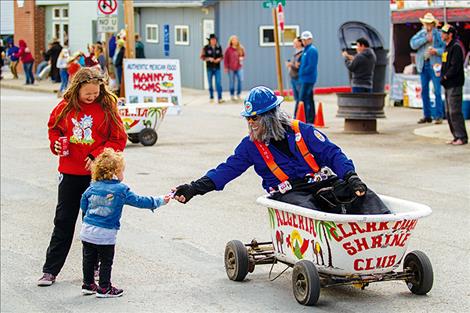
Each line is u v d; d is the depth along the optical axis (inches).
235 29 1294.3
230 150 703.1
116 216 318.3
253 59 1310.3
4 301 326.3
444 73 695.7
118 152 318.7
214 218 458.3
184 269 364.5
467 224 431.5
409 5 982.4
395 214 291.9
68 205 343.9
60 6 1673.2
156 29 1417.3
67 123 332.8
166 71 957.8
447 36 692.7
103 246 320.2
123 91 1026.7
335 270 298.2
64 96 334.0
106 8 999.6
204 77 1332.4
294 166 314.7
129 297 325.4
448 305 306.3
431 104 958.4
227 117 979.3
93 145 334.6
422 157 640.4
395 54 1049.5
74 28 1609.3
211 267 367.2
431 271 312.8
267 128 312.2
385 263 300.7
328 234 292.2
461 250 382.6
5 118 971.3
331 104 1122.7
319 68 1349.7
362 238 291.6
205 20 1309.1
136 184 551.8
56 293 335.3
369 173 573.6
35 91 1448.1
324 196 306.8
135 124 726.5
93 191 315.3
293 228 310.7
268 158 315.6
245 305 311.0
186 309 309.1
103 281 324.5
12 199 526.6
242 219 454.9
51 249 347.9
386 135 776.9
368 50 821.9
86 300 324.2
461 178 554.3
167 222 451.8
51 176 603.8
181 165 628.1
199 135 810.2
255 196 515.2
